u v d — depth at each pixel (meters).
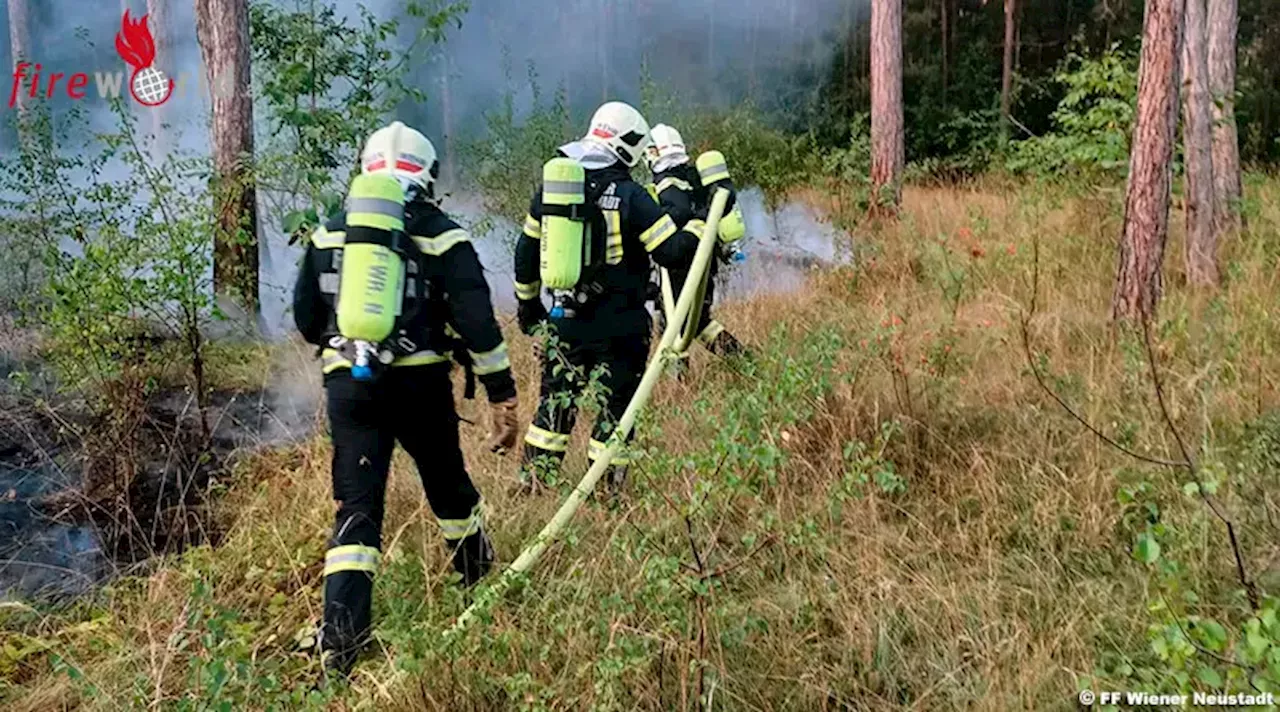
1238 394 4.45
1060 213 9.03
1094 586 3.18
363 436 3.16
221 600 3.44
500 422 3.33
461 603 3.13
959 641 2.97
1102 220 8.30
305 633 3.03
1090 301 6.49
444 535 3.48
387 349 3.03
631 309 4.15
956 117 21.44
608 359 4.14
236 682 2.58
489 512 3.84
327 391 3.19
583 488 3.42
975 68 23.73
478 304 3.15
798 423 4.11
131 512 4.12
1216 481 2.98
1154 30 5.54
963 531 3.55
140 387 4.68
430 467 3.37
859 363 4.72
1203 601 2.99
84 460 4.64
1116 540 3.49
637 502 3.35
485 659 2.83
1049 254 7.47
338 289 3.12
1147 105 5.64
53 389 5.39
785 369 3.79
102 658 3.21
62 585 3.84
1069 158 9.02
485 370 3.22
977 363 5.17
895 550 3.46
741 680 2.80
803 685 2.80
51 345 5.47
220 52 6.77
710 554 3.18
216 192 5.57
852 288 7.36
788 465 3.82
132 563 3.99
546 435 4.16
